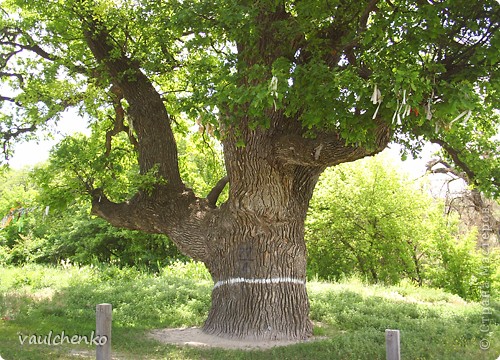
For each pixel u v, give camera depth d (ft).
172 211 36.63
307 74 25.57
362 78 26.09
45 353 26.78
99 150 43.16
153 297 48.06
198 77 28.63
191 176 65.05
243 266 33.32
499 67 27.04
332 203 74.38
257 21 29.45
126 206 37.65
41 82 41.22
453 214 78.18
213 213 36.17
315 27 29.37
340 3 28.35
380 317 40.88
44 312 41.24
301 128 32.32
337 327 37.73
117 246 96.58
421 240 76.23
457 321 39.01
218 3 28.04
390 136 30.12
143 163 38.19
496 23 26.30
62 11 37.76
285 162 32.12
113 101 42.83
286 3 31.65
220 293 34.32
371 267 75.72
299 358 26.68
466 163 40.78
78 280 62.39
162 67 38.32
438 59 27.53
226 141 33.78
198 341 31.91
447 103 23.80
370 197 73.41
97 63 40.11
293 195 34.06
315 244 76.89
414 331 34.22
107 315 18.69
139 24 36.78
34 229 98.32
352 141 26.16
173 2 32.40
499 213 74.02
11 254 94.89
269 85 23.39
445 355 26.76
